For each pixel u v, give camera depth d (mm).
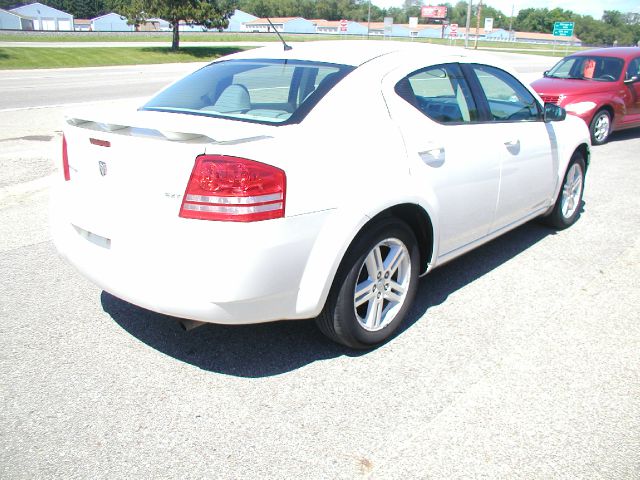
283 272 2730
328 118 3037
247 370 3168
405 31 102938
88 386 2990
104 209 2900
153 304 2736
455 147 3641
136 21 37969
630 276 4559
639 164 8742
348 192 2943
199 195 2562
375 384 3061
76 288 4102
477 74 4086
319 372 3160
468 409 2869
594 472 2469
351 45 3797
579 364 3287
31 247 4828
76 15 119562
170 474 2414
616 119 10445
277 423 2742
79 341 3418
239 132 2758
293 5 122875
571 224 5812
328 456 2533
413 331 3631
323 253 2865
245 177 2553
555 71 11328
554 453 2576
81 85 18984
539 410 2869
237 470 2443
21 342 3383
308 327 3652
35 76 22375
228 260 2568
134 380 3053
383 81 3338
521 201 4539
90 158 2977
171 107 3414
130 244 2775
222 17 39156
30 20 92062
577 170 5535
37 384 2994
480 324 3738
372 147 3127
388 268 3342
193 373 3129
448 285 4336
